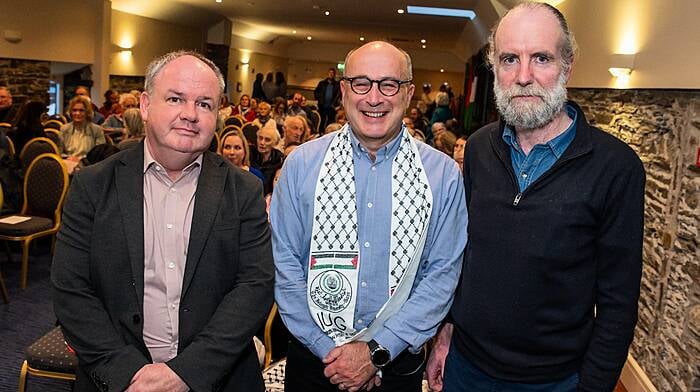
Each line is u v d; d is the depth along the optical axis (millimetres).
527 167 1611
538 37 1525
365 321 1699
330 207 1678
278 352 2770
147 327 1570
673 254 3080
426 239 1705
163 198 1581
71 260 1532
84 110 6148
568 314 1585
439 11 11102
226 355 1538
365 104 1631
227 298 1601
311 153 1752
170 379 1480
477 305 1659
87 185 1544
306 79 22938
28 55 9289
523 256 1572
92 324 1518
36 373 2395
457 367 1775
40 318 3854
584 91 5387
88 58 10625
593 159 1539
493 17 9039
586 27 5086
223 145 4125
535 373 1625
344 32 17125
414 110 12039
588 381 1596
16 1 8984
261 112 9812
